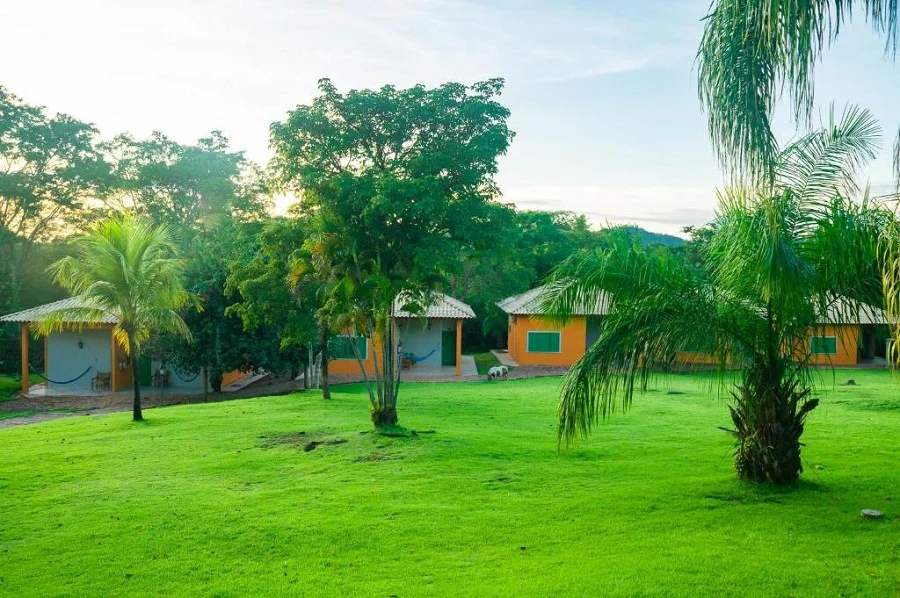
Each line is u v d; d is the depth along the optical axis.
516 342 40.97
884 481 11.06
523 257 56.47
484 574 7.61
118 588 7.61
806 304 9.74
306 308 23.91
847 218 9.35
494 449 14.93
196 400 30.23
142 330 21.73
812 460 13.36
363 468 13.43
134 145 50.78
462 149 17.06
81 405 29.08
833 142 9.46
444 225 17.67
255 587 7.51
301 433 17.34
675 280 10.16
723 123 7.70
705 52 7.84
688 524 9.05
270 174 19.50
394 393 17.25
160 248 22.11
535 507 10.36
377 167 17.77
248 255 29.08
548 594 6.75
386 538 9.07
